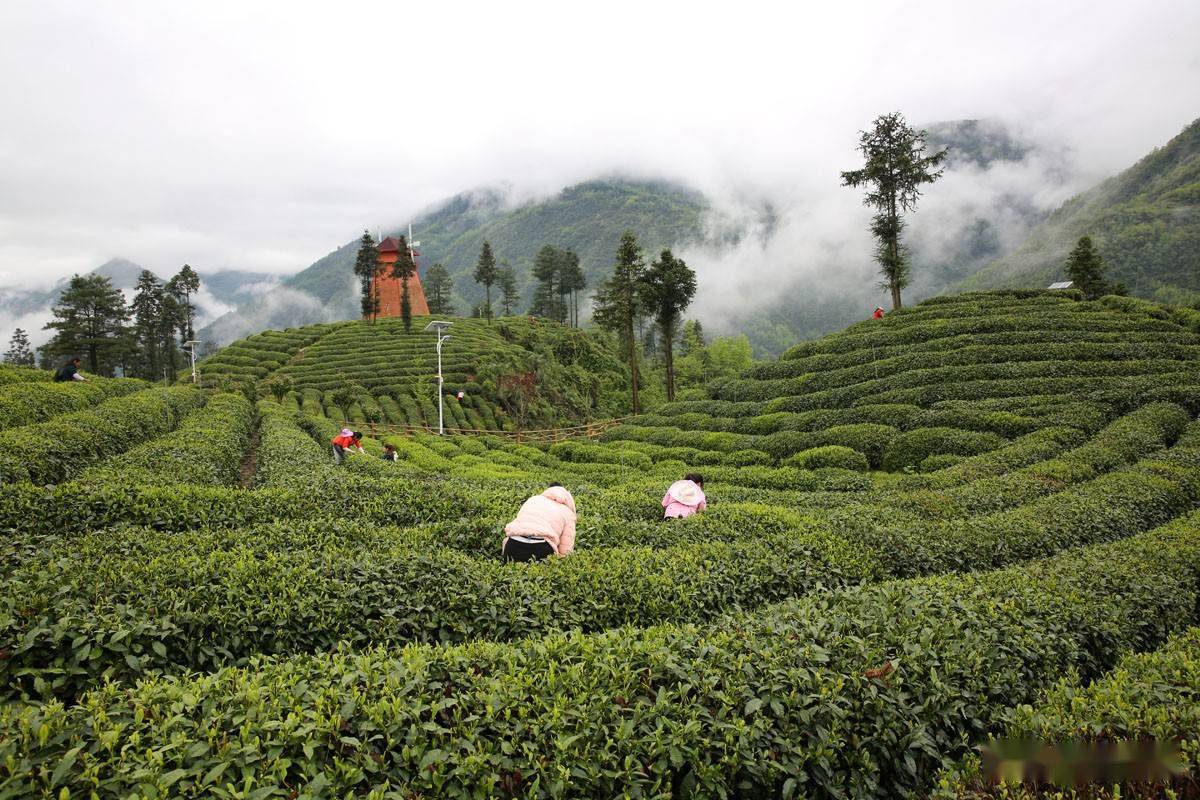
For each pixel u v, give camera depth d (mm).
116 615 5074
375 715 3793
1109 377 26984
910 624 5723
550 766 3750
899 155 44844
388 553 7535
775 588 8258
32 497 9297
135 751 3377
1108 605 7027
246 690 3922
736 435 31312
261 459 24438
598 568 7574
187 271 98250
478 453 36969
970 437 23422
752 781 4180
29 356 103188
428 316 105188
